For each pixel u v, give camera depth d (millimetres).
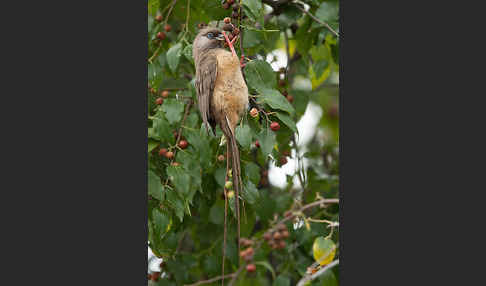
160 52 8539
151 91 8039
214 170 8148
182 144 7621
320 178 9789
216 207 9406
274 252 8695
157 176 7320
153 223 7316
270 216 8578
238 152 7438
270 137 7082
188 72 9453
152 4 8227
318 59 9930
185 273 8719
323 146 10680
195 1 8445
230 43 7547
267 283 9062
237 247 8727
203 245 9805
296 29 9609
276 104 6941
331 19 8188
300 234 8391
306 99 9641
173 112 7574
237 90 7449
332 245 7070
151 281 8641
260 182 9266
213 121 7914
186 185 7223
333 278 7176
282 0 8641
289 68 9953
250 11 7316
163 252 8031
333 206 9000
